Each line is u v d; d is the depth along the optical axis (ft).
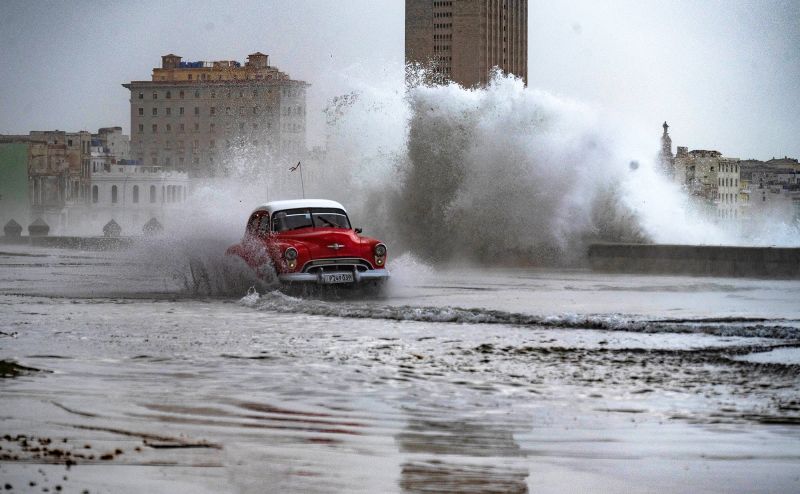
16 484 33.60
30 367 59.93
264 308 98.17
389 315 88.89
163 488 33.50
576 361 61.77
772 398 49.80
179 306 101.71
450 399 49.96
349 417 45.60
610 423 44.45
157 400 49.34
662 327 77.30
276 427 43.39
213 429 42.86
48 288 128.77
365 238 119.96
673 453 39.09
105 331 78.59
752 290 130.52
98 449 38.83
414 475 35.76
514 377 56.29
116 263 217.97
